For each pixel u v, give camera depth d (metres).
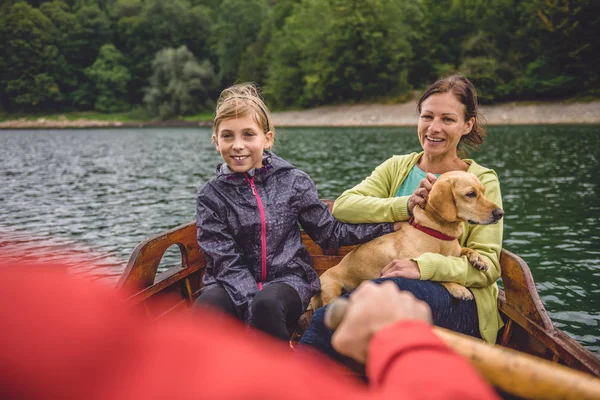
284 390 0.29
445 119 2.77
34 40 70.12
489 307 2.48
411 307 0.54
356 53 51.78
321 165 16.53
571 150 19.31
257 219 2.65
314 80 52.00
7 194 12.43
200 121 62.84
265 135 2.84
